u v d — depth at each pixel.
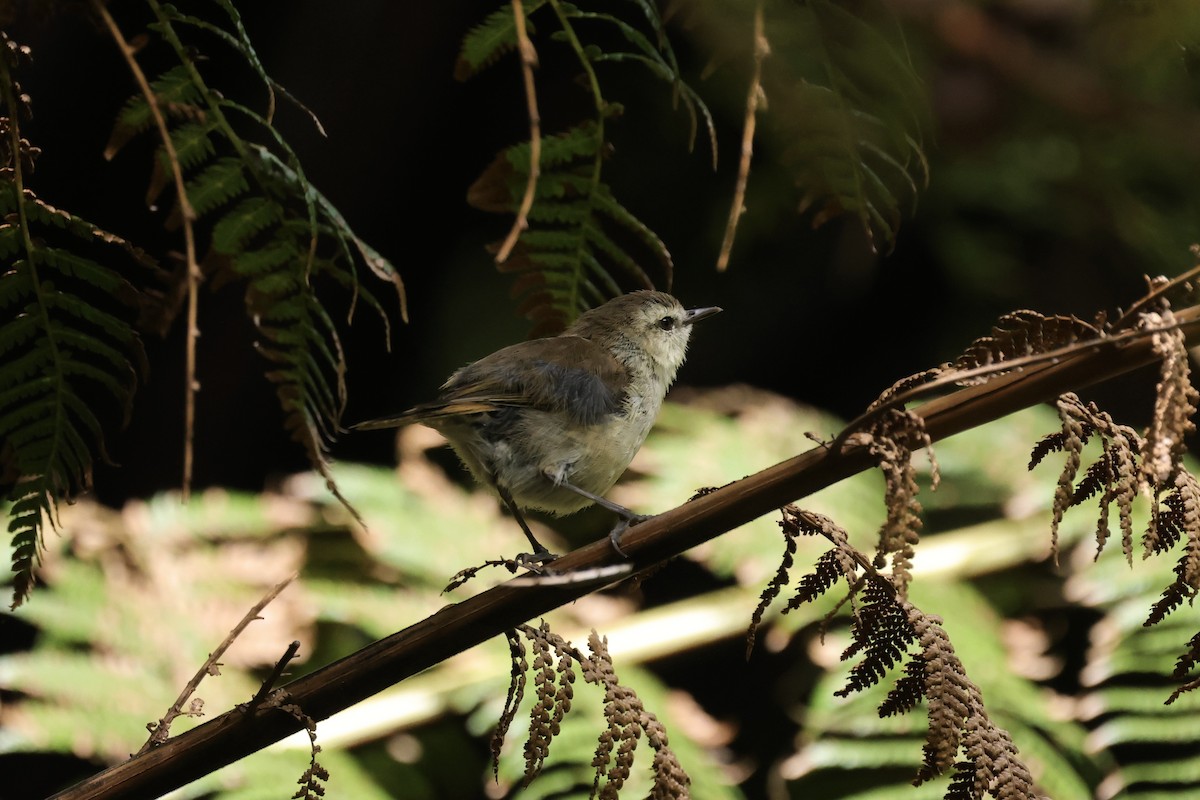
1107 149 10.36
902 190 10.64
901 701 3.75
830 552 3.79
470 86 12.77
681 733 7.46
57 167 11.34
